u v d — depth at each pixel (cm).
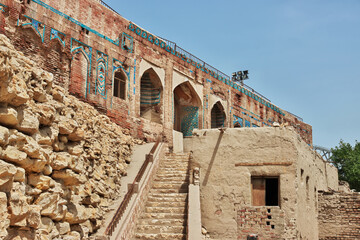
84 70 1590
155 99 2089
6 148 670
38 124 756
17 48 1321
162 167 1526
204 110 2414
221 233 1183
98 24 1758
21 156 691
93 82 1627
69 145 894
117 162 1459
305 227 1256
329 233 1511
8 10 1311
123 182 1395
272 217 1156
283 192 1170
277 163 1191
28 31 1369
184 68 2275
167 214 1170
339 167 3256
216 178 1227
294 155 1187
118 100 1753
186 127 2402
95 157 1236
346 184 2416
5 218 615
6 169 632
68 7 1625
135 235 1085
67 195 859
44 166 768
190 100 2408
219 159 1238
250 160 1213
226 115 2606
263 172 1197
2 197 613
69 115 901
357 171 3045
